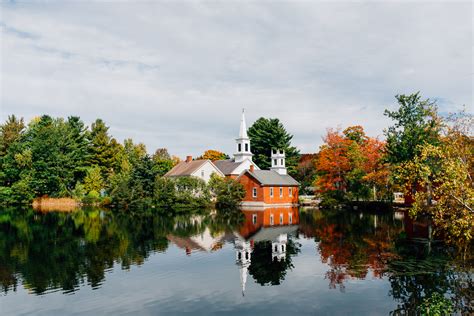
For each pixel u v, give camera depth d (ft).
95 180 226.17
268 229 107.86
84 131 260.42
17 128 250.37
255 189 198.90
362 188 179.01
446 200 50.08
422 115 136.98
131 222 125.49
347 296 48.14
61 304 45.91
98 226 114.83
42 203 211.61
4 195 209.46
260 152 294.87
